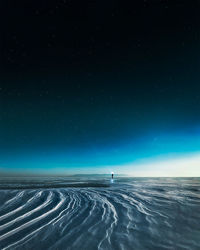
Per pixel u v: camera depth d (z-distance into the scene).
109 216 4.70
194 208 5.51
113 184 14.03
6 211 5.19
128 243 3.10
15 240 3.26
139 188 10.62
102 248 2.93
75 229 3.77
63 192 8.86
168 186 11.69
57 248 2.94
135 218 4.53
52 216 4.70
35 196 7.45
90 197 7.47
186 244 3.05
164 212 5.08
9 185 12.55
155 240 3.22
